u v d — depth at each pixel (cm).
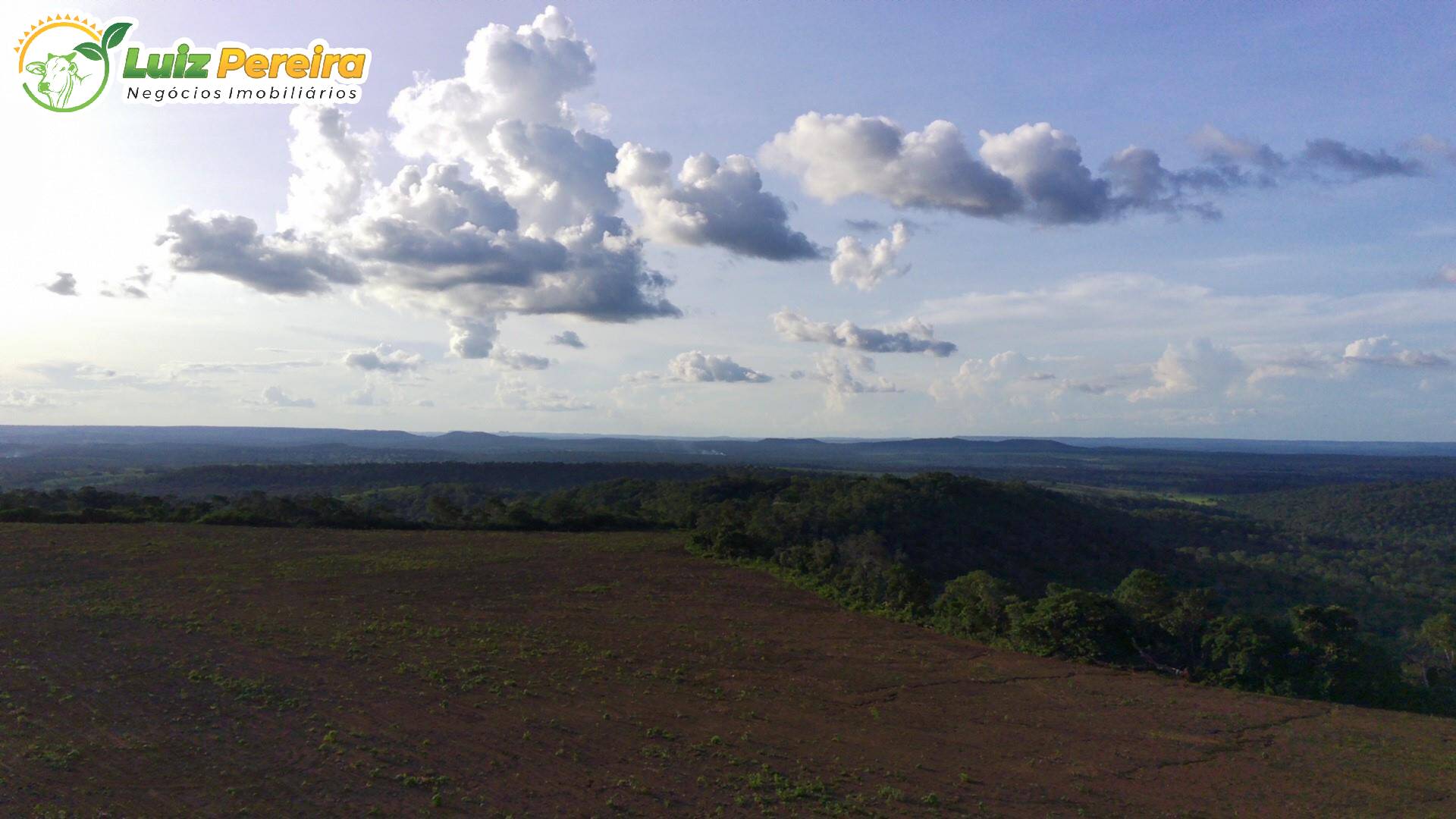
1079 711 2283
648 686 2247
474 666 2300
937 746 1905
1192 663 2902
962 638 3312
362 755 1616
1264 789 1731
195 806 1359
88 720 1717
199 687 1975
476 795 1464
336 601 3117
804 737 1903
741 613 3425
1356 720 2288
